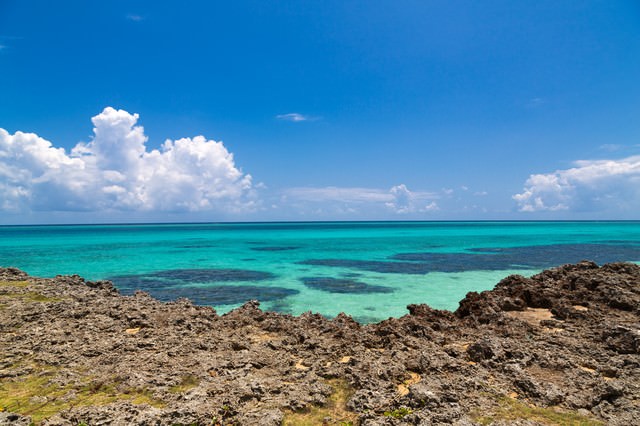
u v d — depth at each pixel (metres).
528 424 10.45
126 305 22.73
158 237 143.50
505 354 15.51
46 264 60.19
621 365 14.68
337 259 69.50
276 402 12.00
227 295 38.41
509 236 147.12
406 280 46.88
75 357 15.40
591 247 93.44
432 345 17.42
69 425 10.41
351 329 20.19
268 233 184.00
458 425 10.31
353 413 11.73
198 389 12.38
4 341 16.84
